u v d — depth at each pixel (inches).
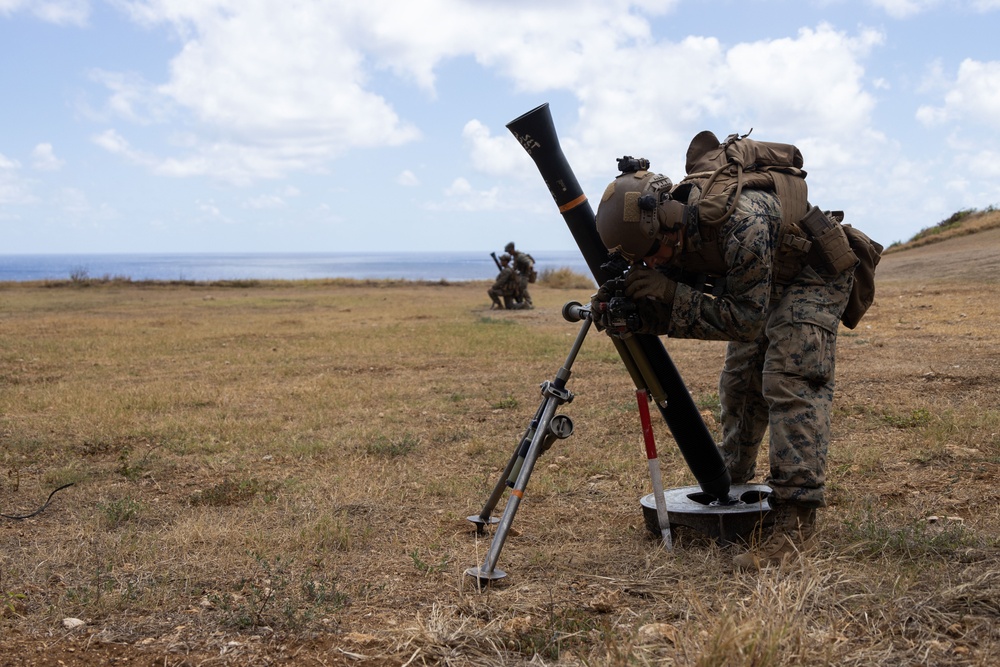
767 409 160.4
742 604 110.4
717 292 135.5
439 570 139.5
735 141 141.9
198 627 117.7
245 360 450.9
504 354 453.4
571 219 142.9
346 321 702.5
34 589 132.7
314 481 204.5
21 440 256.2
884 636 106.3
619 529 161.0
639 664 99.0
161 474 219.1
